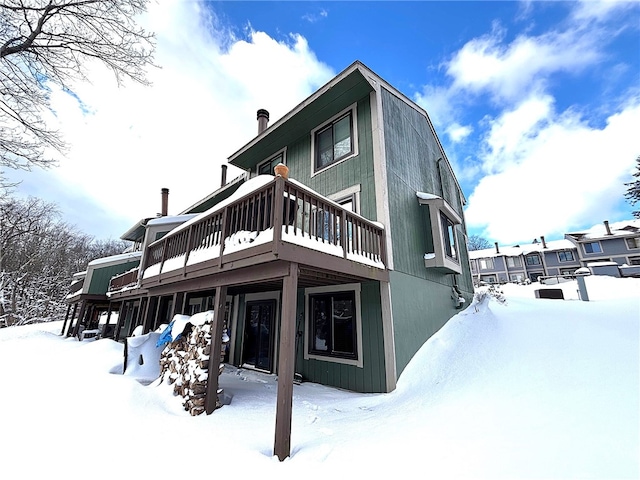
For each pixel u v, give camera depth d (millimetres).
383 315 5895
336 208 4906
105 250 34562
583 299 9688
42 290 22016
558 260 32781
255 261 3893
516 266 35062
